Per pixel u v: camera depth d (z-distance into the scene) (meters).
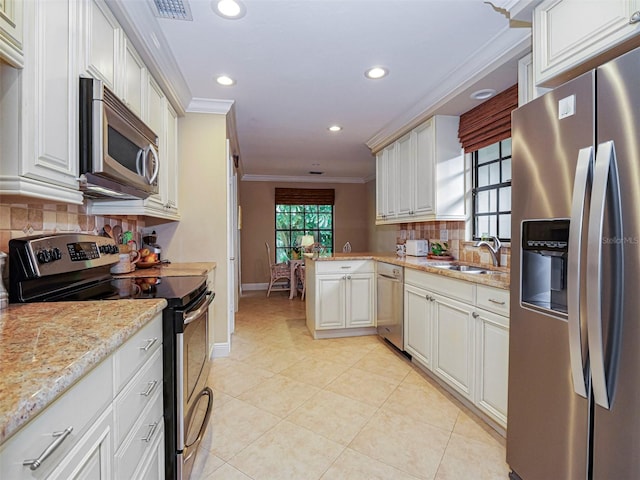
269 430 1.94
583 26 1.29
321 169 6.38
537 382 1.36
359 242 7.57
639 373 0.98
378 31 1.98
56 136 1.15
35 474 0.58
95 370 0.80
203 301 1.64
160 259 2.98
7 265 1.24
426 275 2.62
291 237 7.38
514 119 1.46
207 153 3.08
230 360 3.00
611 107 1.04
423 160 3.24
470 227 3.13
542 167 1.30
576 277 1.10
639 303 0.97
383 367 2.84
